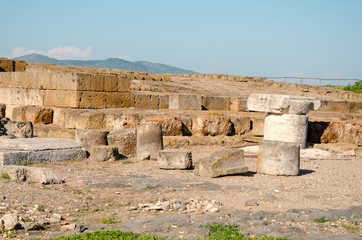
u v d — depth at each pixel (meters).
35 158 12.95
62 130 17.50
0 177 10.27
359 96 34.81
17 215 7.14
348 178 11.98
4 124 15.34
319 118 20.56
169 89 27.59
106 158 14.06
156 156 14.55
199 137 17.92
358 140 18.05
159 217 7.71
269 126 16.91
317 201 9.31
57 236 6.35
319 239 6.65
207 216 7.80
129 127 17.22
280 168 12.07
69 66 29.41
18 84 21.89
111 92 20.12
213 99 23.42
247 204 8.73
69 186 10.02
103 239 6.02
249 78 40.19
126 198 9.14
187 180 11.19
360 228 7.39
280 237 6.50
